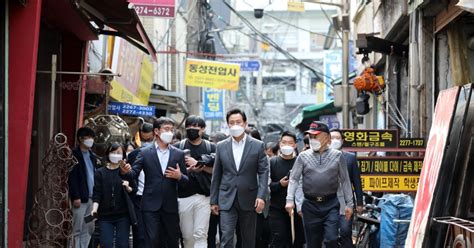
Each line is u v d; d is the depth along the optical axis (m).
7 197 7.69
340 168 8.80
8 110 7.78
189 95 24.02
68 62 11.98
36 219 8.22
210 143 9.87
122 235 8.81
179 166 8.88
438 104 7.29
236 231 9.27
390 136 10.95
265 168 8.84
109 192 8.70
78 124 11.95
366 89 15.11
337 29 22.70
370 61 18.92
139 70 18.83
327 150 8.85
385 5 15.30
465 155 6.15
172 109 22.09
